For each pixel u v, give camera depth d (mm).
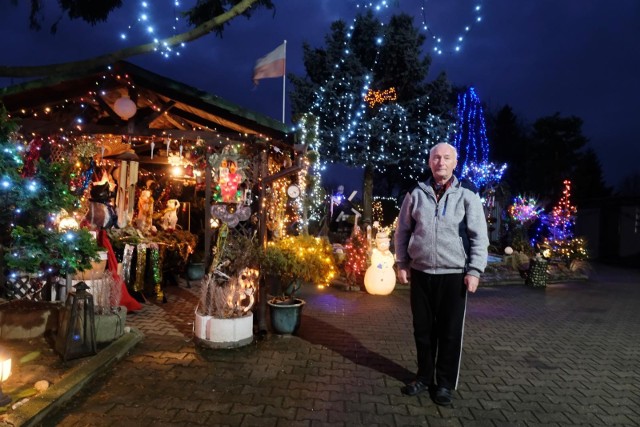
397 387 4320
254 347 5367
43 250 4441
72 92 6031
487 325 7090
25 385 3900
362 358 5129
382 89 21531
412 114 21391
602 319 7836
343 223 18203
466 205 4039
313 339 5805
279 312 5816
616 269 17250
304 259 5793
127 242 7137
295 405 3854
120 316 5180
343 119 20547
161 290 7648
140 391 4016
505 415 3822
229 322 5219
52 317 5289
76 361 4500
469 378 4668
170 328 6004
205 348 5219
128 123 5918
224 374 4480
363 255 9688
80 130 5941
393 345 5676
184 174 9727
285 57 6707
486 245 3992
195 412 3656
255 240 5879
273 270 5746
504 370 4957
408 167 22781
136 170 9312
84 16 3996
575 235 23688
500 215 20359
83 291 4609
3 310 5121
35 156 6340
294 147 6062
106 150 7820
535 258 11586
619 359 5508
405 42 20516
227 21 3752
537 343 6102
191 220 10836
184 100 5691
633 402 4195
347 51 20281
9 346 4895
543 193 30500
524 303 9156
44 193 4383
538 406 4035
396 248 4441
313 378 4473
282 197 8266
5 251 4441
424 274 4129
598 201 22641
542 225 19297
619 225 21859
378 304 8227
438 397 3973
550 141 30859
